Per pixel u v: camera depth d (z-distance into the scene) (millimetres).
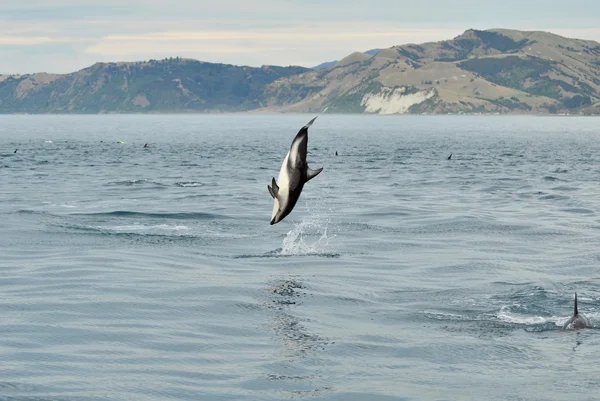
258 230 32781
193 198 45594
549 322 17922
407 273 23828
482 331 17125
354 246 28938
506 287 21750
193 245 28594
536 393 13039
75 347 15258
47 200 43906
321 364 14531
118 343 15625
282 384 13336
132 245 28281
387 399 12688
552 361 14930
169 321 17516
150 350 15188
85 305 18844
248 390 12984
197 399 12492
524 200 45062
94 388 12859
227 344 15750
